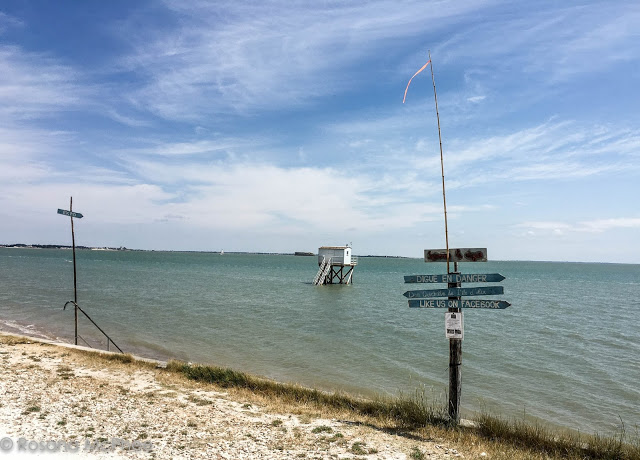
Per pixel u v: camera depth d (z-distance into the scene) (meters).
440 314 34.38
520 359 19.69
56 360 13.37
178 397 10.17
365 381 15.88
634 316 35.25
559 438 8.25
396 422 9.10
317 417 9.27
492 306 7.77
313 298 45.56
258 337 23.77
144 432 7.57
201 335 24.03
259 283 64.12
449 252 8.20
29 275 65.25
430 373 17.12
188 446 7.04
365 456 6.93
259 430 8.09
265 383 11.99
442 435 8.21
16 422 7.55
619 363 19.22
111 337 22.97
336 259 63.19
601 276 118.81
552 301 46.72
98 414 8.40
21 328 24.67
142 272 83.50
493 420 8.90
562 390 15.16
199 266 125.69
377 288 60.94
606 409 13.31
